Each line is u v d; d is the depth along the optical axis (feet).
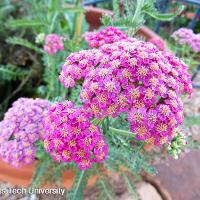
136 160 0.39
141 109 0.29
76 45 0.51
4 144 0.40
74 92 0.45
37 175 0.40
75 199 0.40
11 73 0.58
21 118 0.41
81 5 0.62
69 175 0.45
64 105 0.33
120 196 0.56
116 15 0.46
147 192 0.57
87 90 0.30
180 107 0.32
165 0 0.68
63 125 0.31
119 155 0.43
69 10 0.54
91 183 0.49
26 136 0.40
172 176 0.60
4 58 0.65
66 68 0.34
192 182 0.59
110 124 0.39
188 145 0.42
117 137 0.38
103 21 0.46
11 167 0.43
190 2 0.61
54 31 0.62
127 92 0.30
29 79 0.63
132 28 0.45
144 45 0.34
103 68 0.31
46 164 0.41
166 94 0.31
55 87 0.56
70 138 0.30
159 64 0.31
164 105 0.30
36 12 0.64
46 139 0.32
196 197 0.58
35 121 0.41
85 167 0.31
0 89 0.62
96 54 0.33
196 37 0.51
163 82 0.31
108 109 0.29
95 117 0.33
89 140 0.30
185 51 0.55
